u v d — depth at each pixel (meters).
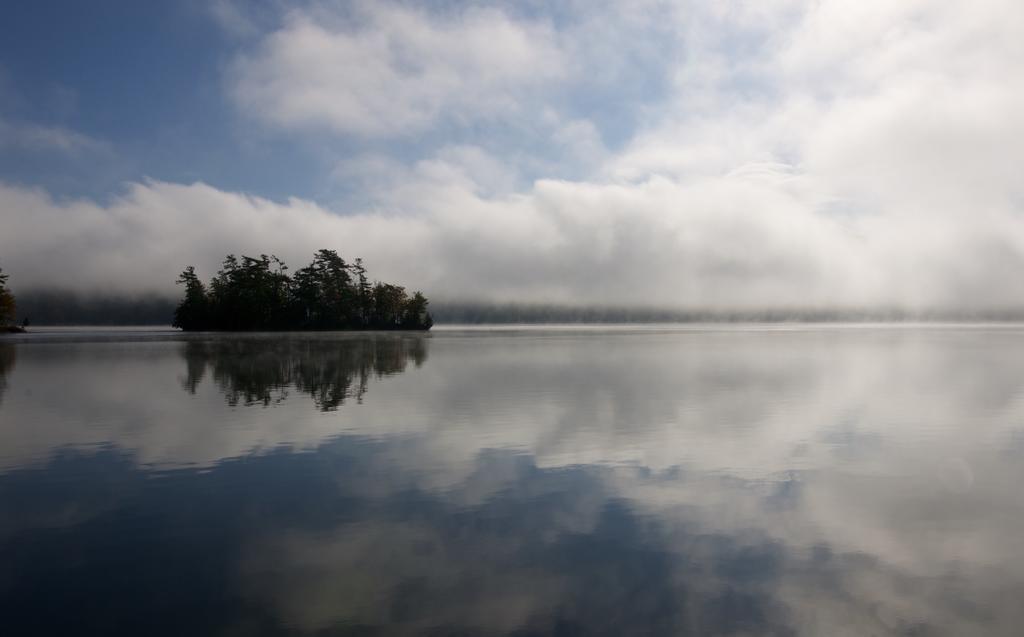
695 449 17.52
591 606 8.43
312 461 16.17
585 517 11.93
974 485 14.02
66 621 7.95
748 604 8.52
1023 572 9.56
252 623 7.91
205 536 10.91
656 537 10.93
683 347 72.56
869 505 12.64
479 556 10.08
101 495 13.25
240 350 63.81
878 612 8.30
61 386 31.81
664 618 8.12
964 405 25.50
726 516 12.00
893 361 49.56
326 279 152.38
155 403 26.03
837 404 25.62
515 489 13.70
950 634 7.77
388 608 8.34
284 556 10.05
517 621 8.02
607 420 21.98
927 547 10.53
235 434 19.59
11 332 126.56
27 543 10.56
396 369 41.69
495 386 32.09
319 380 34.84
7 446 17.89
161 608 8.31
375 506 12.57
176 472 15.12
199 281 153.25
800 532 11.17
